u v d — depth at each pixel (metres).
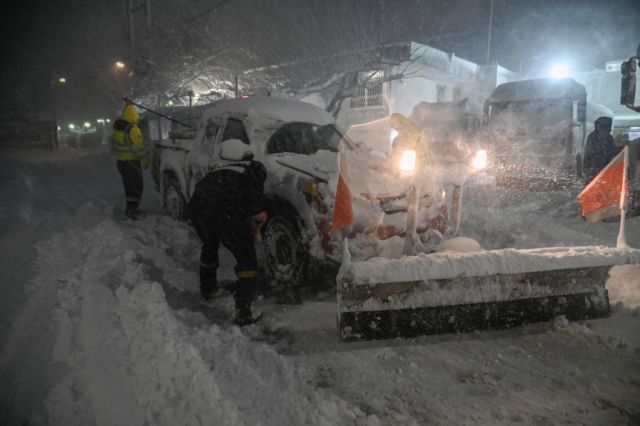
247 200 3.98
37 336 3.44
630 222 6.93
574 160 11.54
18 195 9.22
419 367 3.19
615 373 3.11
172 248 5.98
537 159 11.88
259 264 5.39
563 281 3.84
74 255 5.29
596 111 15.07
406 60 15.45
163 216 7.70
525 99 11.96
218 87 20.59
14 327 3.57
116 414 2.54
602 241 6.02
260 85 18.73
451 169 4.68
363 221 4.20
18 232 6.26
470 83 21.19
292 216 4.53
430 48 17.62
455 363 3.24
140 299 3.72
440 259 3.55
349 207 3.55
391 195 4.36
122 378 2.84
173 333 3.24
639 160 7.15
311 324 3.90
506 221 7.27
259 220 4.03
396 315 3.56
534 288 3.78
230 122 5.80
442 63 18.47
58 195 9.95
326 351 3.39
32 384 2.88
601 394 2.87
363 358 3.29
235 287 3.96
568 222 7.19
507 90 12.38
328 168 4.66
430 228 4.59
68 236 6.07
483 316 3.69
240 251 3.95
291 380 2.93
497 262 3.60
